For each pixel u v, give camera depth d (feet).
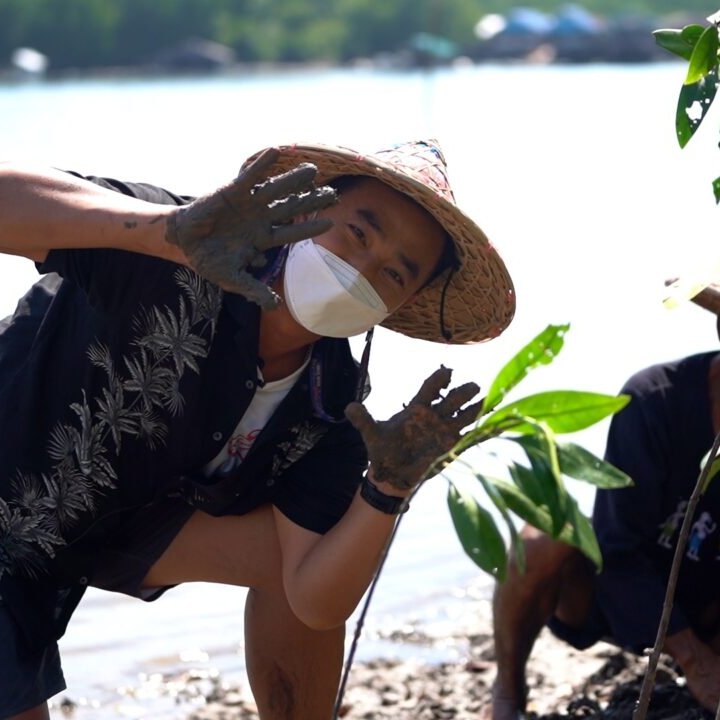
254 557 14.79
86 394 13.71
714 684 16.08
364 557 13.34
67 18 361.30
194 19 377.30
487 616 22.90
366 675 20.33
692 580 16.79
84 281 13.11
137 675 20.66
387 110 149.28
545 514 9.96
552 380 36.09
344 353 14.56
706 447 16.25
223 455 14.28
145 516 14.80
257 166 11.16
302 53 386.52
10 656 13.56
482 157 97.40
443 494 28.22
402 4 399.65
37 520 13.91
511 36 330.13
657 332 41.75
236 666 21.01
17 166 12.65
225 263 11.31
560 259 55.77
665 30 12.27
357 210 13.00
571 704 18.35
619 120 127.75
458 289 14.25
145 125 127.85
